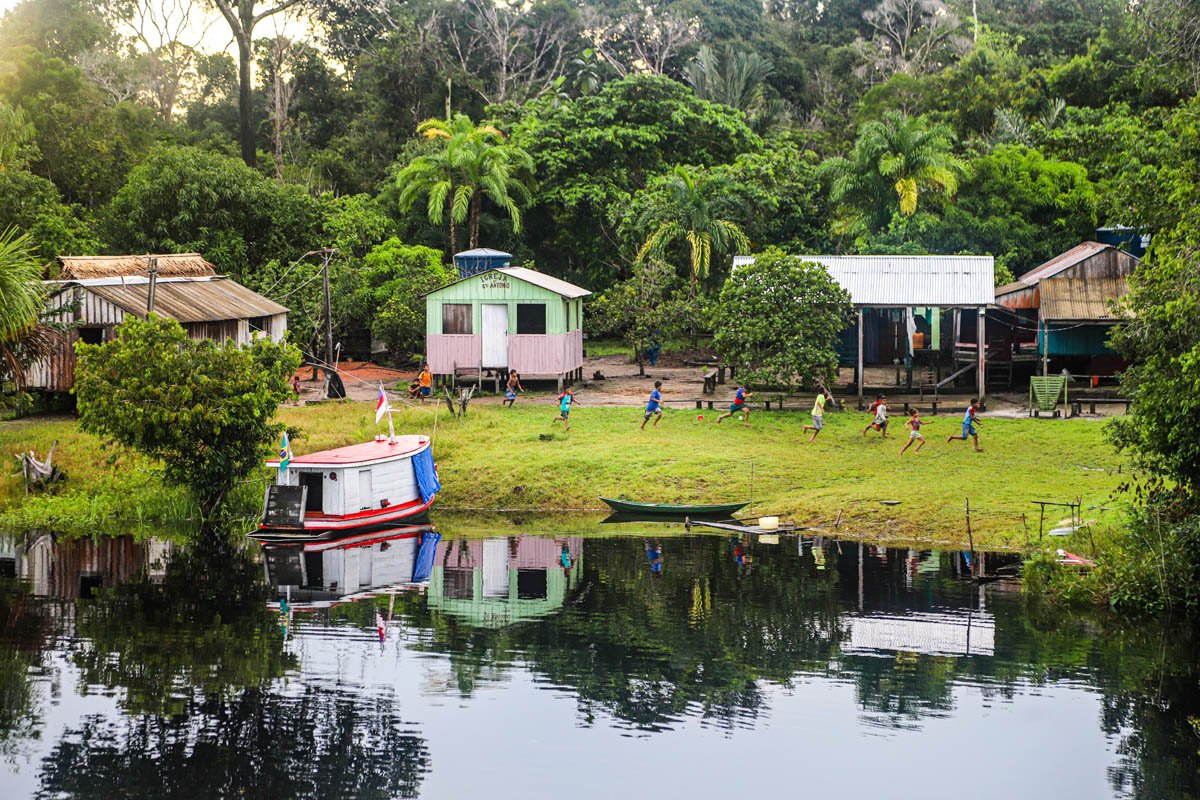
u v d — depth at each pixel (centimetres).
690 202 5769
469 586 2798
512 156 6581
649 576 2858
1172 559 2500
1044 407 4291
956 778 1764
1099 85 7606
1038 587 2677
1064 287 4719
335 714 2009
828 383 4506
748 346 4341
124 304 4238
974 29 9706
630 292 5403
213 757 1844
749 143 7025
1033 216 6181
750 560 2992
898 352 5616
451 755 1852
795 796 1722
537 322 4878
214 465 3419
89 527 3397
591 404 4691
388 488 3422
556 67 9438
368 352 6194
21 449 3809
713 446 3947
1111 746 1864
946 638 2370
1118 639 2359
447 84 8319
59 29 7712
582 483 3675
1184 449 2406
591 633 2433
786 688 2123
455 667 2236
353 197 7062
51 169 6341
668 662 2255
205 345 3425
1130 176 3459
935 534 3112
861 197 6006
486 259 5600
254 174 6200
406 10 9062
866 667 2212
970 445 3862
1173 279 2480
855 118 8512
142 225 5903
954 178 5816
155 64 9038
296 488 3266
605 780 1762
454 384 4900
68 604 2636
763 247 6219
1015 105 7512
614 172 6838
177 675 2184
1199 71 5934
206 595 2725
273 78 9038
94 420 3300
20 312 3253
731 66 8519
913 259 4734
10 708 2019
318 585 2816
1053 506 3127
